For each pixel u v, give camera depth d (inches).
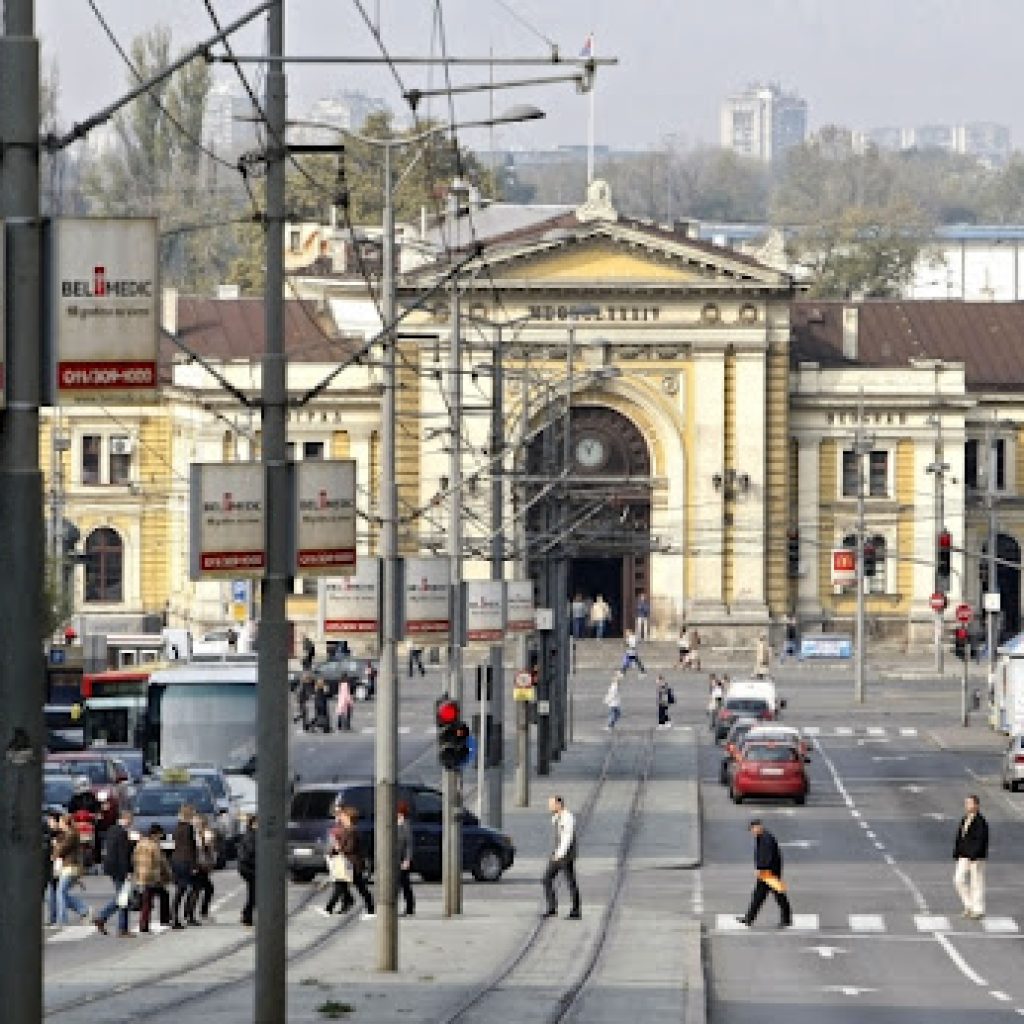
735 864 5580.7
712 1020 3329.2
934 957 4065.0
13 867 1715.1
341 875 4505.4
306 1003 3316.9
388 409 3944.4
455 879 4515.3
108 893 4909.0
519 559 7096.5
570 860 4468.5
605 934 4254.4
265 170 2844.5
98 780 5954.7
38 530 1734.7
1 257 1723.7
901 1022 3314.5
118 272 1775.3
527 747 6771.7
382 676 3777.1
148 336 1780.3
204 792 5457.7
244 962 3777.1
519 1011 3253.0
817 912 4702.3
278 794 2667.3
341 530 2723.9
